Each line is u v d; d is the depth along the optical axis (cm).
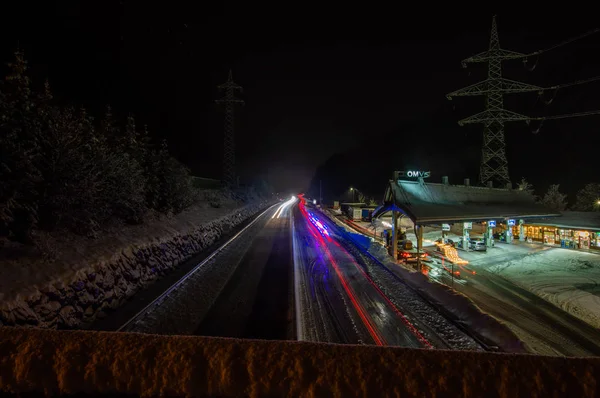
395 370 144
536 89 4053
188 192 2795
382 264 2225
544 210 3275
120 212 1805
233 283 1692
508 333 1045
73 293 991
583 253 2780
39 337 170
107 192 1622
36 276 935
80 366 155
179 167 2755
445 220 2262
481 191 3125
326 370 146
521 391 135
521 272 2327
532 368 142
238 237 3111
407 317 1255
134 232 1709
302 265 2158
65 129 1337
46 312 867
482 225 4491
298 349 158
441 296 1474
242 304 1400
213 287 1579
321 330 1132
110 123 2041
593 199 4091
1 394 159
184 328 1126
